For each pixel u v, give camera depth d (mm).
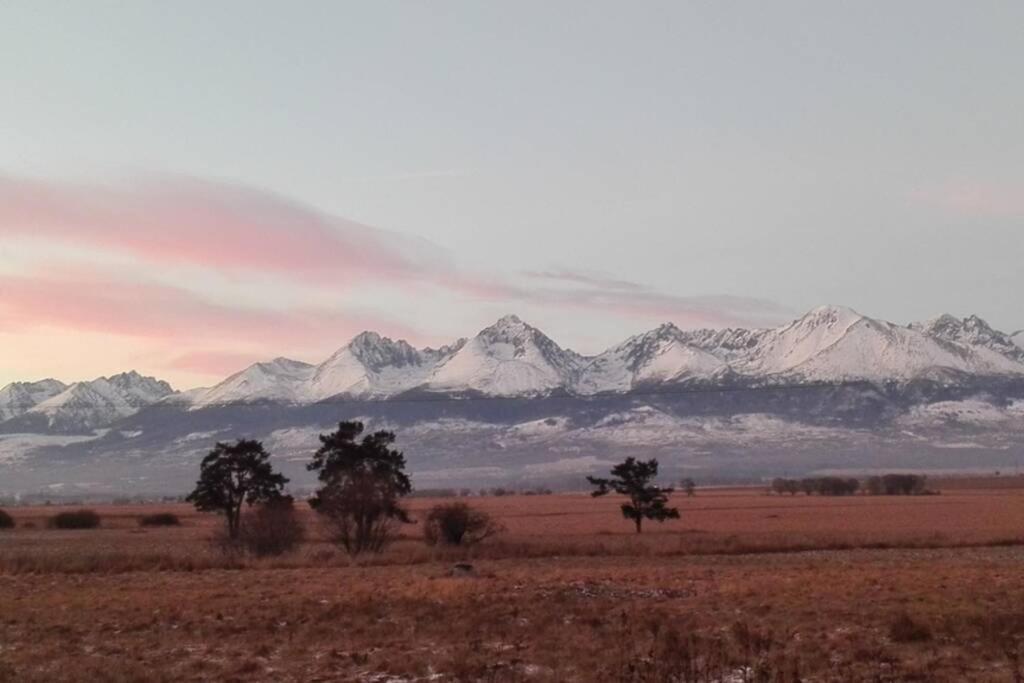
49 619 30641
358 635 26438
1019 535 73125
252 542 60688
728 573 44875
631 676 19859
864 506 146000
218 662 22812
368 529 61812
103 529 113562
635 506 93750
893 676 19984
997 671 20375
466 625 27438
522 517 130125
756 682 19500
